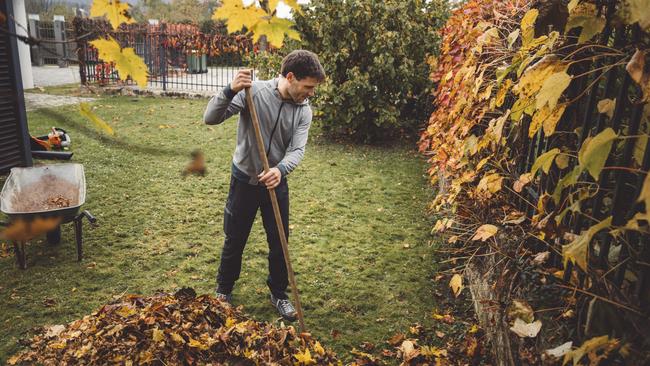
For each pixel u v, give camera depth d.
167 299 2.79
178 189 5.73
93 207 5.08
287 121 2.97
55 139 6.89
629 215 1.55
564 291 1.96
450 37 4.54
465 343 2.82
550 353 1.60
